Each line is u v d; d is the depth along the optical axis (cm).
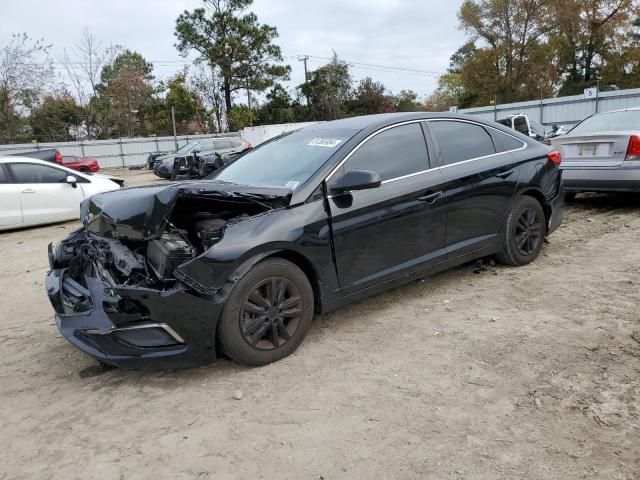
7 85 3906
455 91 7438
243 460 266
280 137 509
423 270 446
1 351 428
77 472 266
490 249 500
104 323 340
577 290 461
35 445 293
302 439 280
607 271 506
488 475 245
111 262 371
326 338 402
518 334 384
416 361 356
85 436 297
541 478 241
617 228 673
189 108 4919
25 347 434
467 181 467
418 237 438
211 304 332
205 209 398
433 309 444
